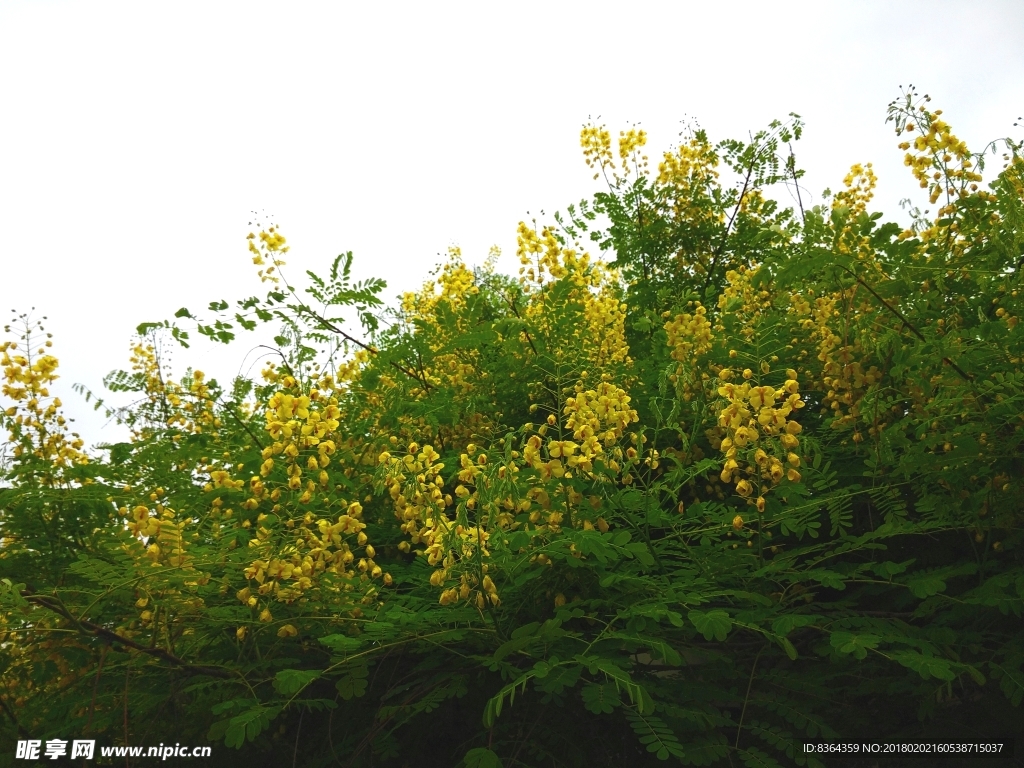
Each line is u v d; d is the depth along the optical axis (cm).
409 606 379
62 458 436
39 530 394
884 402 389
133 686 388
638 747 370
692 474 370
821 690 346
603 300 601
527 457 341
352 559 359
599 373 521
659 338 534
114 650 376
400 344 551
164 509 385
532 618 356
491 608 331
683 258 791
